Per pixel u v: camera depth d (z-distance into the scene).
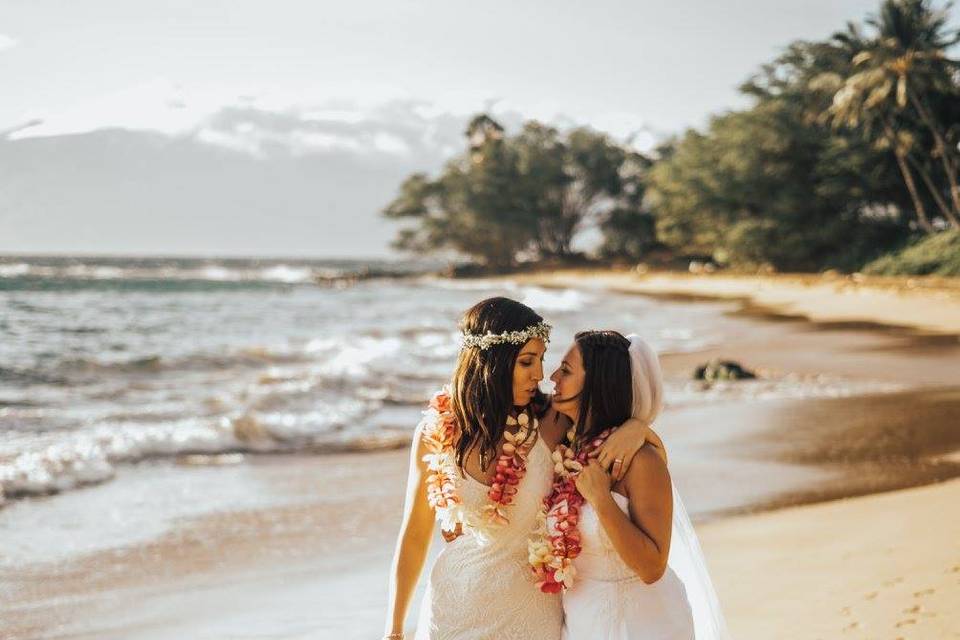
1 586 5.84
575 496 2.66
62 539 6.89
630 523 2.59
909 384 15.66
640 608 2.65
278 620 5.13
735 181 60.62
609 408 2.69
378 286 77.38
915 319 30.36
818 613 4.50
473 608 2.68
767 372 17.64
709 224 65.88
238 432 10.78
